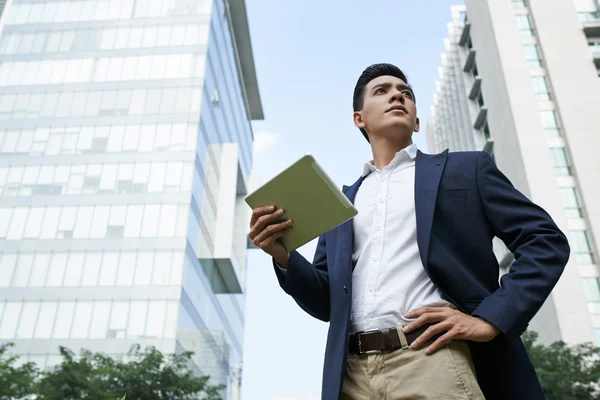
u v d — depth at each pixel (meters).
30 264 21.00
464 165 1.70
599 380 17.70
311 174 1.55
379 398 1.45
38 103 25.47
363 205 1.87
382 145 2.04
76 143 24.25
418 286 1.57
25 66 26.70
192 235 22.66
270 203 1.66
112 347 18.95
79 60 26.92
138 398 15.75
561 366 18.30
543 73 34.22
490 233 1.63
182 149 23.97
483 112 38.12
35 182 23.12
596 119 31.80
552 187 30.22
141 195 22.67
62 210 22.34
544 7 36.06
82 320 19.62
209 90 27.64
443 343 1.38
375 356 1.50
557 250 1.47
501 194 1.61
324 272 1.88
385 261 1.65
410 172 1.83
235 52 39.69
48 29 27.92
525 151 31.53
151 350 18.28
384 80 2.14
